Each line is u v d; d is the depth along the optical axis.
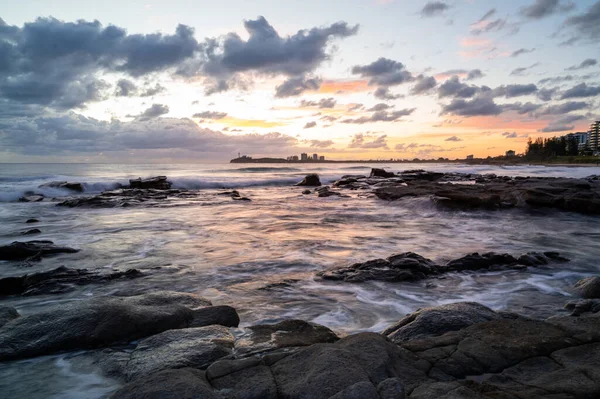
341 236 13.25
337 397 2.90
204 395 3.03
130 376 3.89
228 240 12.47
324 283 7.78
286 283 7.76
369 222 16.66
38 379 3.99
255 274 8.47
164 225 15.63
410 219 17.58
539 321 4.74
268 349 4.27
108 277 7.95
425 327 4.82
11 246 10.11
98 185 32.00
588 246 12.00
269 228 14.95
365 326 5.63
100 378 4.00
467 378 3.56
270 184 42.50
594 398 3.12
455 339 4.27
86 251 10.88
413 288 7.47
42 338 4.66
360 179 42.44
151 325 5.04
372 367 3.46
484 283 7.83
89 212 19.75
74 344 4.64
